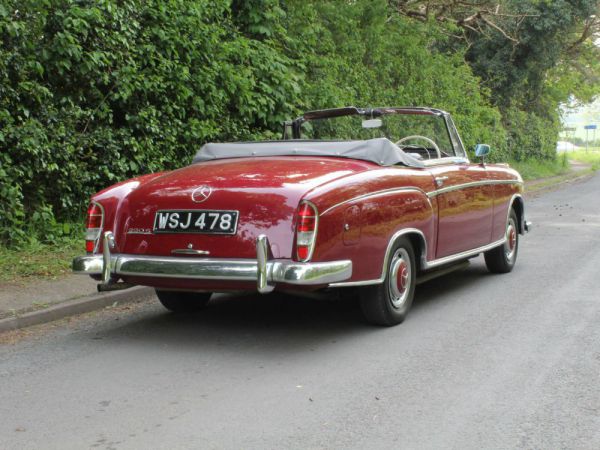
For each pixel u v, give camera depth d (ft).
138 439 11.38
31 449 11.05
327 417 12.27
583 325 18.52
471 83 80.18
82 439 11.41
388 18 64.23
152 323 19.24
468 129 72.95
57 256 26.09
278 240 15.40
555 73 117.08
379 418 12.21
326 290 16.87
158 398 13.29
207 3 35.32
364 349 16.46
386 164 18.38
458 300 21.75
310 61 46.34
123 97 29.45
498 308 20.58
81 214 29.94
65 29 28.07
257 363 15.44
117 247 17.04
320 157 18.62
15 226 26.78
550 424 11.93
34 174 27.89
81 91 29.14
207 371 14.92
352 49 53.88
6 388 13.97
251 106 37.68
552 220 45.44
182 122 34.17
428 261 19.40
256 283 15.33
